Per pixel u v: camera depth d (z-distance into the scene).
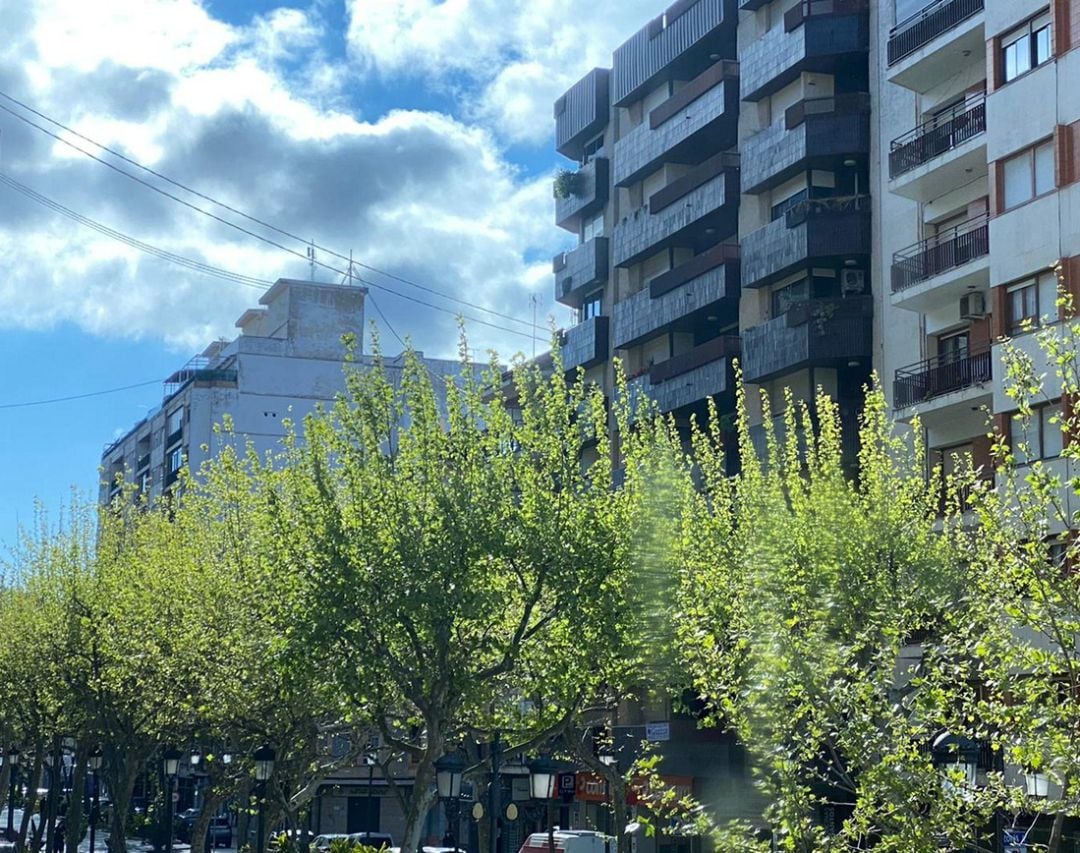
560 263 62.03
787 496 27.94
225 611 28.72
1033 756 13.27
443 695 24.05
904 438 30.94
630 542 23.81
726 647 19.41
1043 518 14.34
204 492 31.70
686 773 42.09
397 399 24.14
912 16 39.38
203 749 39.22
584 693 24.92
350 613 22.92
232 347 95.81
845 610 19.80
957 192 38.41
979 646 14.13
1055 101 31.72
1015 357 15.07
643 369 54.75
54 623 38.00
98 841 69.69
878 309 41.88
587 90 60.28
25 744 58.12
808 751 15.05
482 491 23.52
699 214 50.66
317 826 65.31
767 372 44.59
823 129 43.59
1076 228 30.84
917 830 13.70
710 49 52.94
